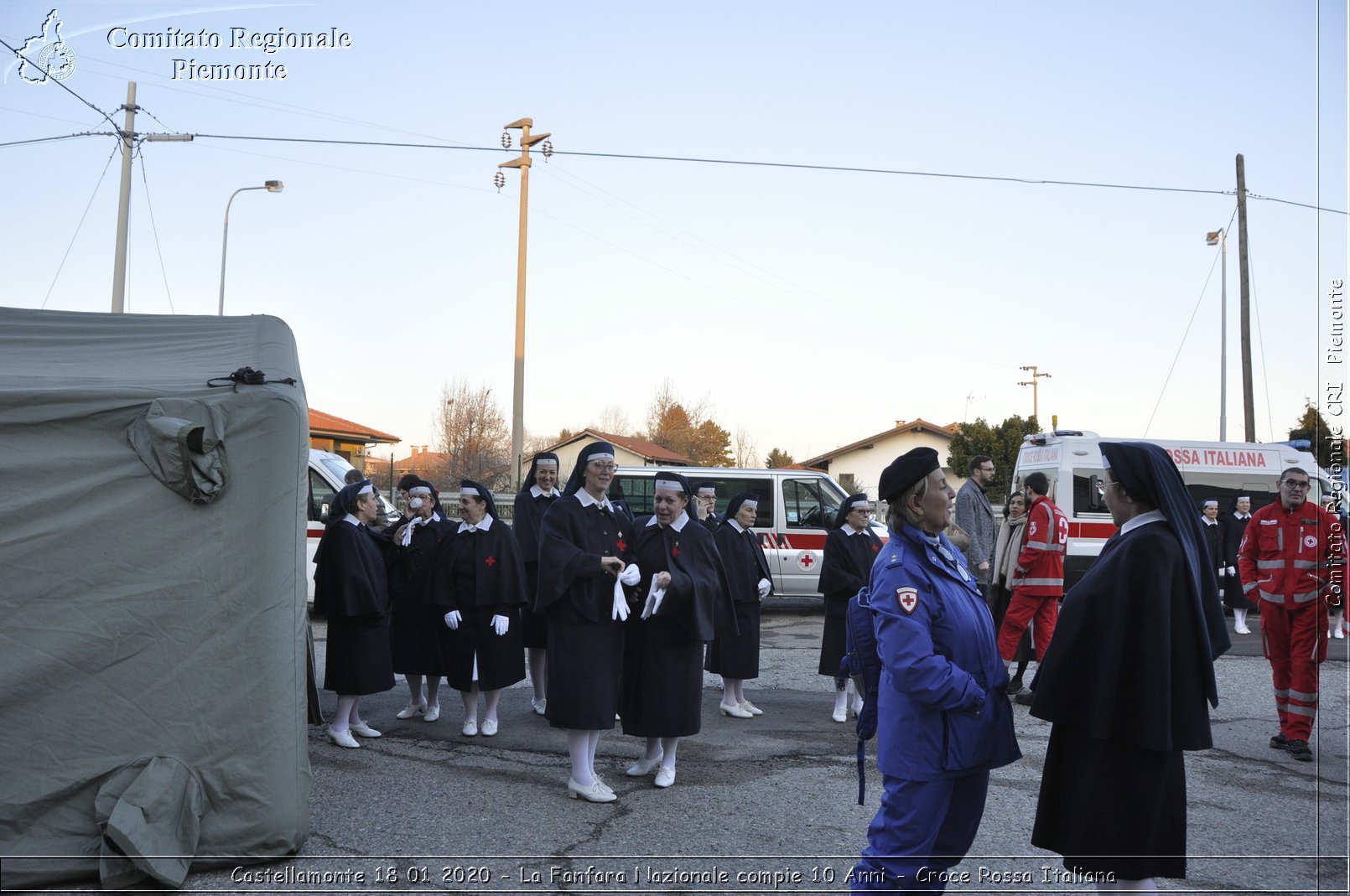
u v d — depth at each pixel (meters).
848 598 7.80
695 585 5.71
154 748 4.46
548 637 5.72
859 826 5.19
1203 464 15.23
